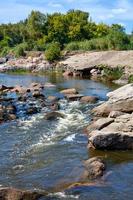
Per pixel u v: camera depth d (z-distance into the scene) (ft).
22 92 99.86
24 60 204.23
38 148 51.34
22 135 58.03
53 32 260.83
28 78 140.56
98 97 89.04
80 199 35.35
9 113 72.33
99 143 49.47
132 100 64.54
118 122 55.16
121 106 64.95
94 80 130.62
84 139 54.75
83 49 205.05
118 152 48.78
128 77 121.70
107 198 35.50
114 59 152.97
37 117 70.38
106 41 198.08
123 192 36.73
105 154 48.03
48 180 40.16
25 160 46.80
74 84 118.32
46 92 99.60
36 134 58.44
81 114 71.56
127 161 45.60
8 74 160.66
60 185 38.63
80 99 86.22
